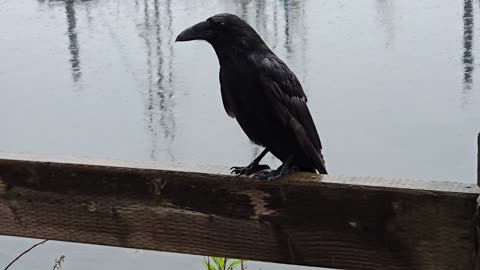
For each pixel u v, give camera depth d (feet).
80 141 25.35
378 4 41.83
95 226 8.59
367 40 35.04
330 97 28.12
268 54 10.30
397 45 34.09
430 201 7.32
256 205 7.99
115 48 35.19
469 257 7.31
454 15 38.73
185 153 23.80
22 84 31.04
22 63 33.63
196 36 10.08
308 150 10.18
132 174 8.31
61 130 26.27
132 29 38.09
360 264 7.77
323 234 7.83
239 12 40.52
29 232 8.87
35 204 8.76
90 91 29.94
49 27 39.01
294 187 7.80
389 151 23.47
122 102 28.48
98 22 39.65
